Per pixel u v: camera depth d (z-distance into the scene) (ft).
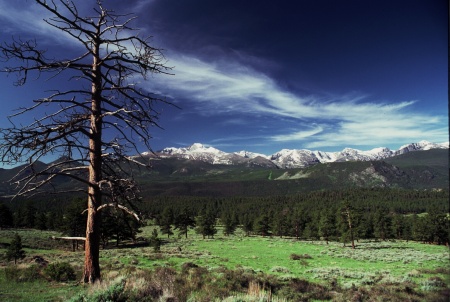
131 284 29.55
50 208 447.83
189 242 252.42
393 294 48.44
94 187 27.17
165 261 111.04
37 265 60.34
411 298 44.32
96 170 27.63
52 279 48.47
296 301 44.42
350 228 216.74
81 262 92.43
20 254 117.50
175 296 28.68
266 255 160.45
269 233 381.81
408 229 291.38
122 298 24.41
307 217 338.54
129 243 216.33
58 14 25.36
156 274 44.04
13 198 23.62
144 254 131.13
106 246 197.26
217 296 35.19
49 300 31.68
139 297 26.14
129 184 28.66
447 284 8.75
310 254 166.91
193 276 49.98
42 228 298.15
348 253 170.81
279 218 335.47
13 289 39.09
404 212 529.86
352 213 220.43
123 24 29.48
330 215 265.54
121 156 29.35
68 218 177.88
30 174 24.27
